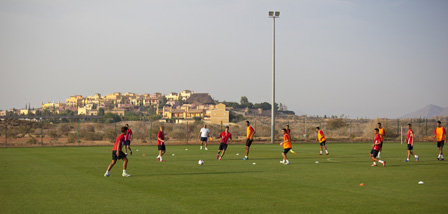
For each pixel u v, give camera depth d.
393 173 19.48
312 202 12.27
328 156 30.22
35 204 11.81
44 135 67.38
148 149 38.69
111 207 11.45
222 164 23.69
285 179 17.23
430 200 12.64
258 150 37.25
